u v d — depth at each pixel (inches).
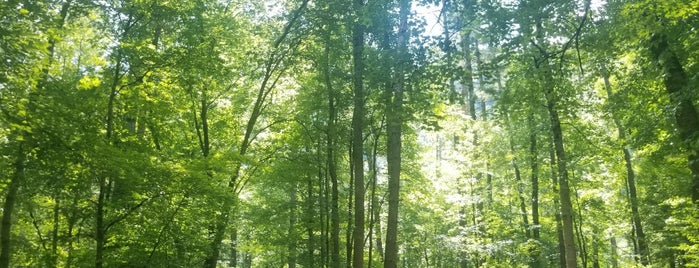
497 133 851.4
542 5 453.7
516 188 847.1
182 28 540.4
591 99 598.2
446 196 843.4
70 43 472.4
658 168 590.9
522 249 759.7
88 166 377.7
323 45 687.7
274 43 663.8
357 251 497.4
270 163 733.9
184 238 457.4
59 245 487.8
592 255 930.1
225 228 589.0
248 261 1083.9
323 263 659.4
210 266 564.7
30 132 333.7
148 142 461.7
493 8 463.2
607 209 805.9
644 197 778.8
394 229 459.2
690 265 510.6
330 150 685.3
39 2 373.7
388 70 458.6
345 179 870.4
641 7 372.5
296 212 714.2
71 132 356.2
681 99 399.9
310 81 752.3
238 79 685.3
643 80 515.8
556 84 495.5
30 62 334.0
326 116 737.6
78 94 376.8
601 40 455.8
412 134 797.2
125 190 423.5
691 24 446.6
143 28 470.9
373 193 644.1
